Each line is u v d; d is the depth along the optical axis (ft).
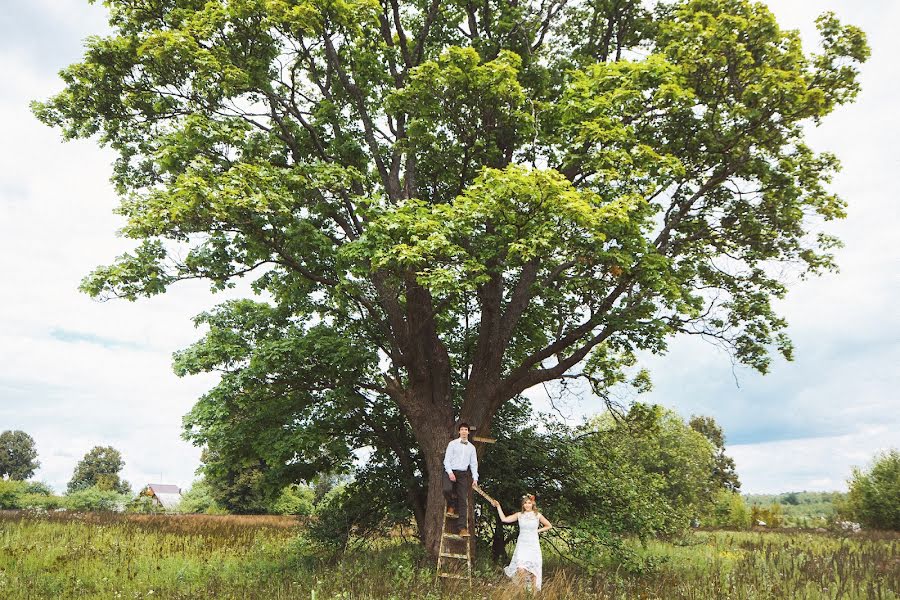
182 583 41.86
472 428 44.42
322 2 41.63
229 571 46.52
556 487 53.72
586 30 55.57
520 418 55.88
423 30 51.31
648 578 43.57
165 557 53.36
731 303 53.11
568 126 42.65
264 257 43.45
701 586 38.01
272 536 73.46
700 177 49.57
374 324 52.65
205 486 164.04
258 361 45.06
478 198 38.27
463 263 38.55
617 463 56.80
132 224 39.06
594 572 46.03
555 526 51.96
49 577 42.06
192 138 41.19
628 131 42.34
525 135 45.24
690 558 58.59
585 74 44.47
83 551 53.21
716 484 132.67
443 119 44.39
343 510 54.08
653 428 56.85
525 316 56.49
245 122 44.73
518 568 36.32
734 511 142.20
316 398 49.39
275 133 47.98
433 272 36.83
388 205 42.39
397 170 50.49
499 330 48.21
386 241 38.73
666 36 47.80
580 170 47.11
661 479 57.57
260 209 37.73
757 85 42.93
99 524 77.77
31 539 59.72
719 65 44.86
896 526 111.14
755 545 71.51
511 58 42.19
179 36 40.60
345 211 48.37
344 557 47.62
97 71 45.60
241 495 148.05
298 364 46.85
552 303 55.62
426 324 48.85
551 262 43.29
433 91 41.78
